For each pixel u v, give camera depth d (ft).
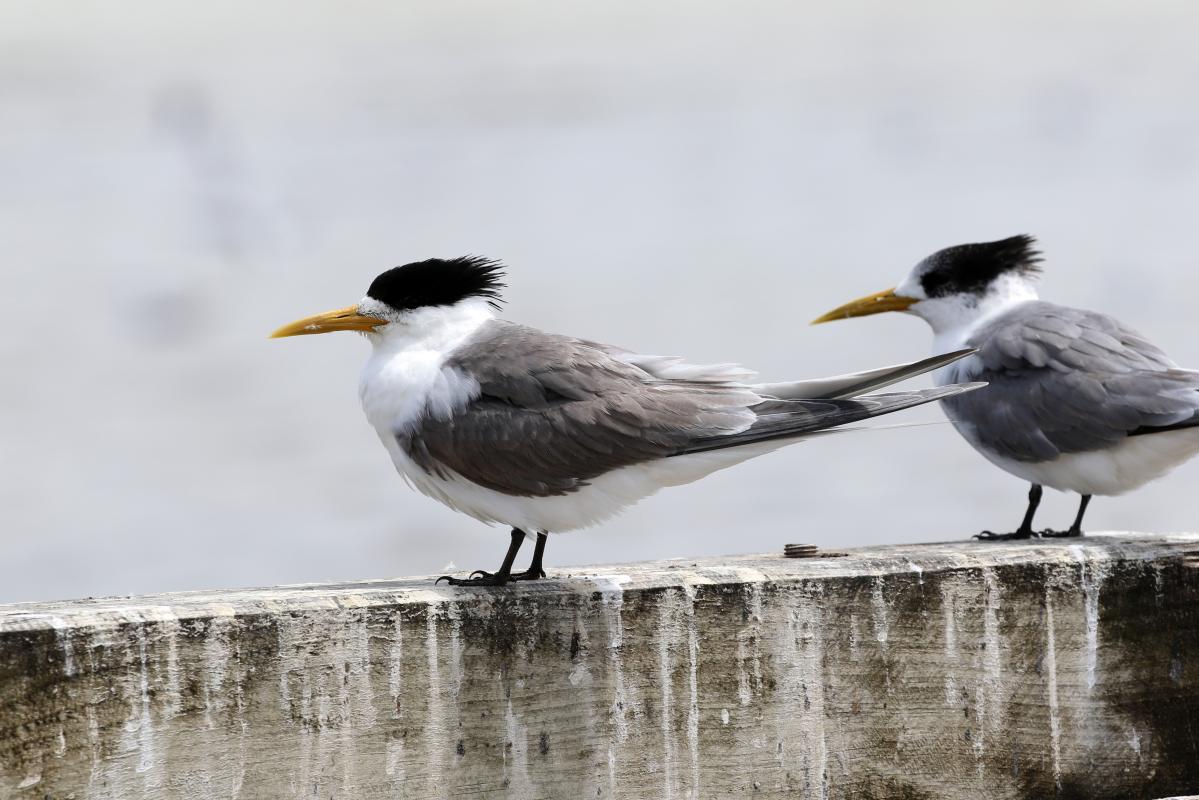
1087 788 29.71
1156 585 30.04
